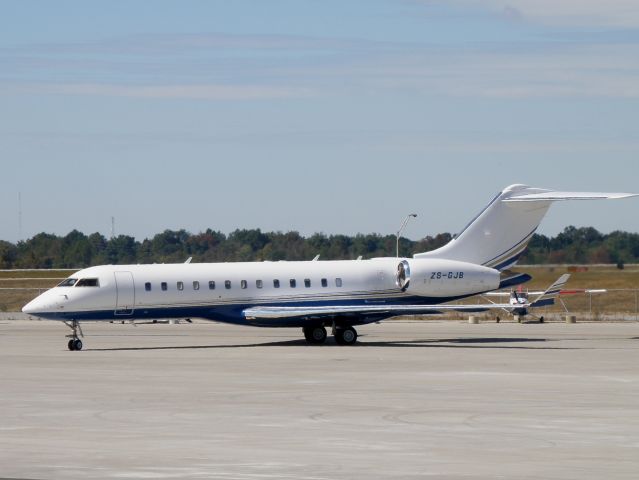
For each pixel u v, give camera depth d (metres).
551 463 60.97
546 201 170.88
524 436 70.56
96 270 155.50
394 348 153.12
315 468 59.47
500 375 111.44
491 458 62.50
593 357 135.38
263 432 72.38
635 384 102.56
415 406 85.81
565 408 84.56
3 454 63.97
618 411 82.75
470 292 169.75
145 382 104.88
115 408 84.81
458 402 88.44
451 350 148.50
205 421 77.56
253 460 61.91
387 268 169.38
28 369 119.50
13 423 76.62
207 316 160.38
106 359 134.00
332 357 136.12
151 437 70.25
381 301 168.25
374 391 96.56
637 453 64.19
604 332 194.88
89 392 96.00
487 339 174.38
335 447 66.31
